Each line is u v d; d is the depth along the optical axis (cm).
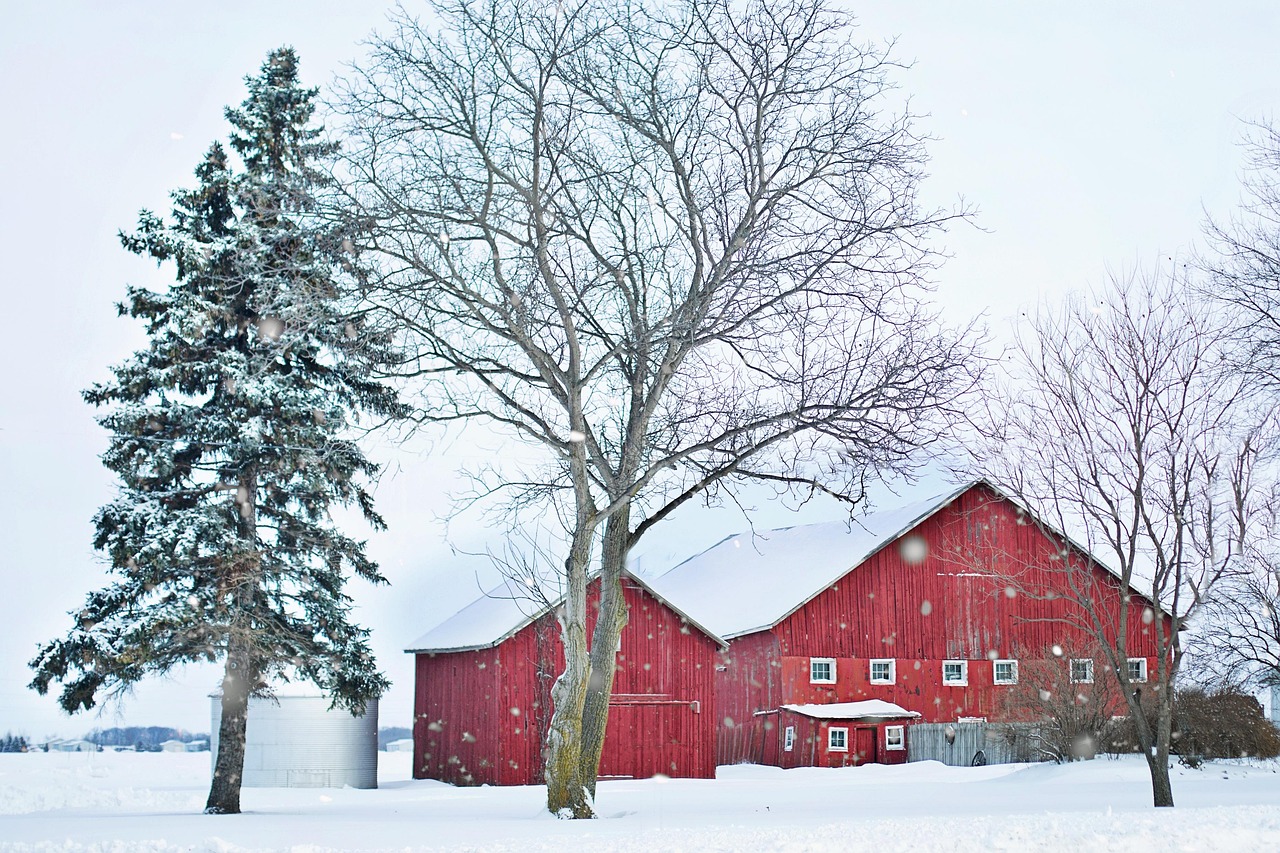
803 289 2045
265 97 2588
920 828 1398
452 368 2077
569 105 2042
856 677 4775
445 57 2022
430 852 1174
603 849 1179
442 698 4269
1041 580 4897
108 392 2517
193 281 2517
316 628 2627
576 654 2014
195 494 2512
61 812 2472
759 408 2134
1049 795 2589
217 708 3697
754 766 4784
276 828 1697
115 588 2436
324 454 2564
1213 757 3550
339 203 1992
